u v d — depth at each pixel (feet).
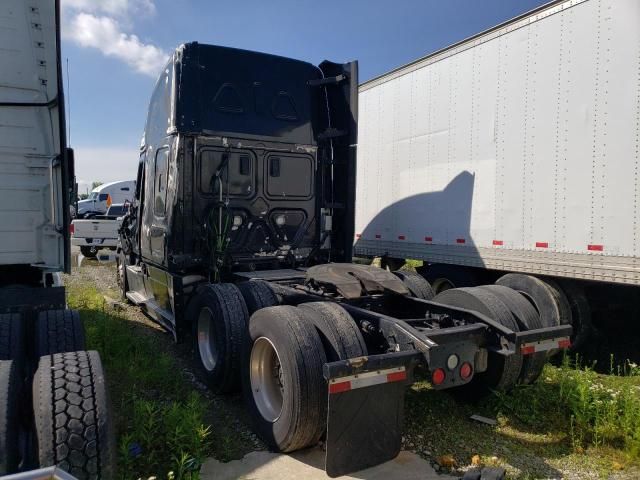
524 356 14.24
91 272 46.21
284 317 12.00
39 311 12.67
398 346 11.78
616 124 17.04
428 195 25.81
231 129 20.10
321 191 22.53
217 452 12.08
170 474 9.95
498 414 14.15
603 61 17.43
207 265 19.74
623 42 16.81
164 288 20.90
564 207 18.81
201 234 19.67
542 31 19.58
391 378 10.68
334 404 10.05
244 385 13.48
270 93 21.11
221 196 19.72
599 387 15.38
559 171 19.01
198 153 19.51
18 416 8.63
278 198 21.26
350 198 22.07
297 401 11.09
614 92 17.10
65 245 12.64
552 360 20.01
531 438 13.05
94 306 25.96
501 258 21.52
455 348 12.32
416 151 26.61
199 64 19.45
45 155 12.18
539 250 19.80
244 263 20.27
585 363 19.72
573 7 18.35
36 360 11.14
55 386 8.53
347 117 21.99
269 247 21.06
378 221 29.91
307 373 11.16
